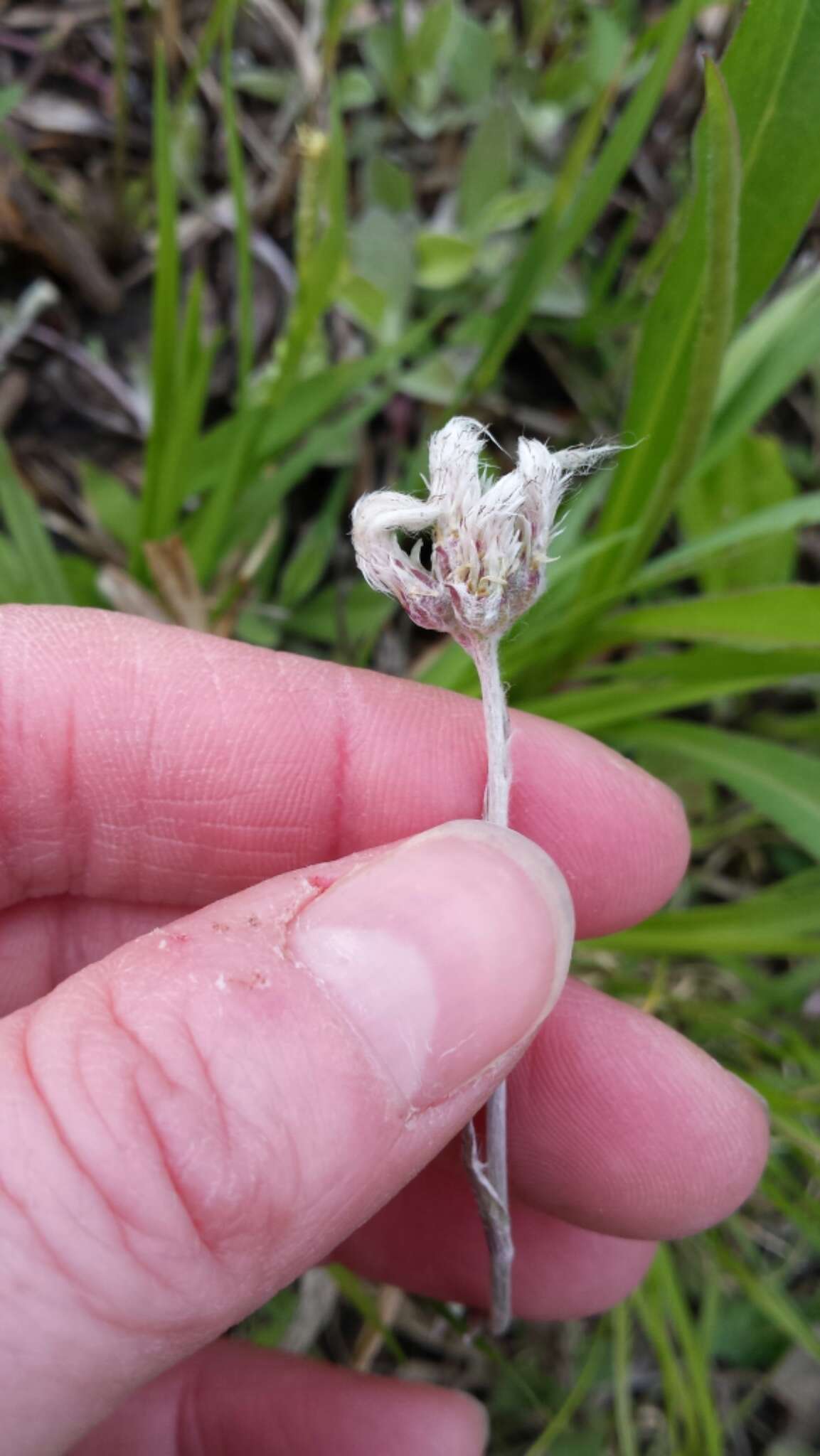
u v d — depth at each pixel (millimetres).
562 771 74
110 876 77
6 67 115
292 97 116
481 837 54
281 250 113
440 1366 98
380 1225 85
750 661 75
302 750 73
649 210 118
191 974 51
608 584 82
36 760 71
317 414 94
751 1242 99
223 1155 48
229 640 75
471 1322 93
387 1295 93
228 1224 49
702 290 61
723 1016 92
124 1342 49
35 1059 48
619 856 75
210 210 114
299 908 55
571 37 114
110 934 80
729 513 96
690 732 85
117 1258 47
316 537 101
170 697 72
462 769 74
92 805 73
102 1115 47
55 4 117
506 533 50
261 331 111
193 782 73
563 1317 85
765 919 80
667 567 76
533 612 90
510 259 110
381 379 108
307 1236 52
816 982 91
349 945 52
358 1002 52
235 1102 49
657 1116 74
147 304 113
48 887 77
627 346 110
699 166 60
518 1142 78
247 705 72
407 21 117
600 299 104
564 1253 83
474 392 100
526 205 104
